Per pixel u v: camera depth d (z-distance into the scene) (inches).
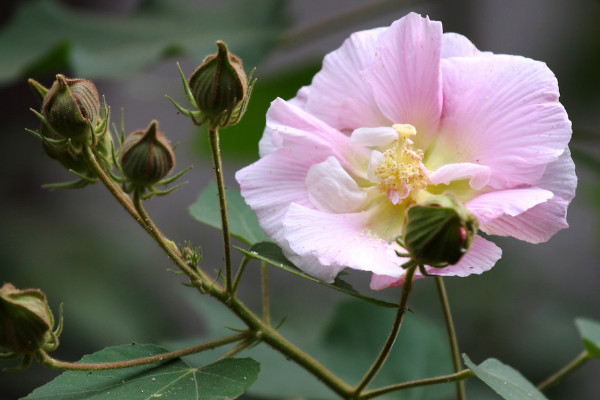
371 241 39.2
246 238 41.9
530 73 39.4
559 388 51.4
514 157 39.2
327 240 38.9
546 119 39.1
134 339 54.6
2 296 37.9
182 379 39.3
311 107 40.3
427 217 37.3
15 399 52.3
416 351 44.6
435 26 39.6
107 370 39.4
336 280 39.2
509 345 51.7
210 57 38.9
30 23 49.9
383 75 40.0
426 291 52.6
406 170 39.7
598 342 43.1
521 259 54.7
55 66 48.7
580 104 55.7
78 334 53.0
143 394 39.0
